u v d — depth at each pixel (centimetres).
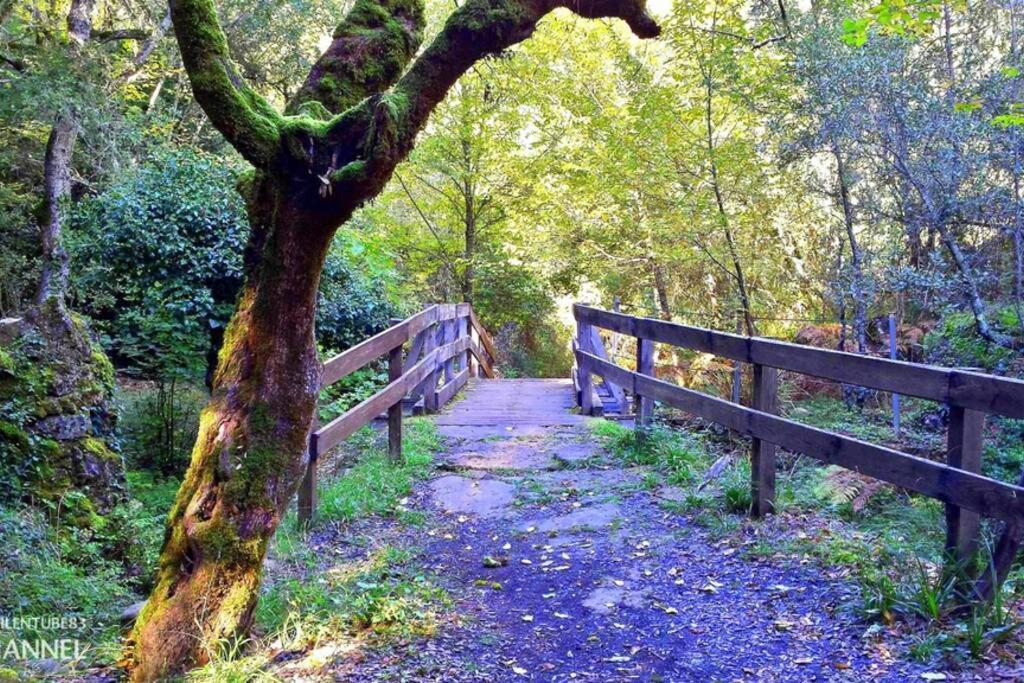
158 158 1023
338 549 461
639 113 1086
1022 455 633
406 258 1645
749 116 1034
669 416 754
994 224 812
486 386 1095
